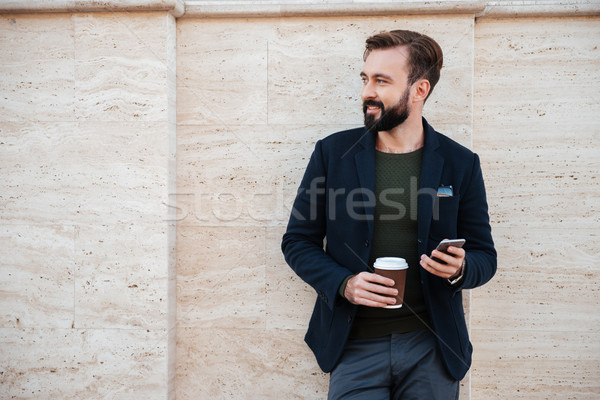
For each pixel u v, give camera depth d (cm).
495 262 177
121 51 220
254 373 232
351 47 224
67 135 224
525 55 226
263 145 229
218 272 231
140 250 222
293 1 226
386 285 161
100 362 226
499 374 234
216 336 232
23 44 224
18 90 225
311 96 227
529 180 229
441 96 221
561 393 232
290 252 181
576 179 228
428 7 216
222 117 229
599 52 224
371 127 175
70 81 223
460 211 182
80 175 224
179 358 233
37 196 226
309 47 225
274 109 228
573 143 227
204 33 228
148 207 222
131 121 221
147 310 223
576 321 230
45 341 228
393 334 173
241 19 226
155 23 218
